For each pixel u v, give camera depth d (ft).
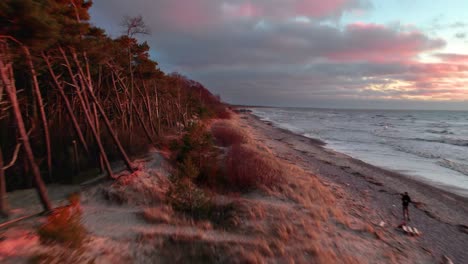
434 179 55.62
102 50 43.42
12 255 15.26
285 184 38.37
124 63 63.77
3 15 21.22
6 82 23.70
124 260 17.30
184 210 27.61
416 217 33.19
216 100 254.47
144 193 31.65
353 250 22.27
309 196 35.42
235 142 67.46
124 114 68.74
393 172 60.85
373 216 31.83
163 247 19.66
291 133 142.51
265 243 21.12
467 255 24.14
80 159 43.68
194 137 45.68
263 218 27.02
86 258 16.42
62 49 37.19
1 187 23.62
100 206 28.86
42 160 39.50
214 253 19.31
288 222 26.17
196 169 36.70
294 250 20.76
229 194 34.27
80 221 23.39
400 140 120.06
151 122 72.95
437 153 87.35
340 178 50.52
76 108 66.33
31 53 33.14
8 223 20.98
